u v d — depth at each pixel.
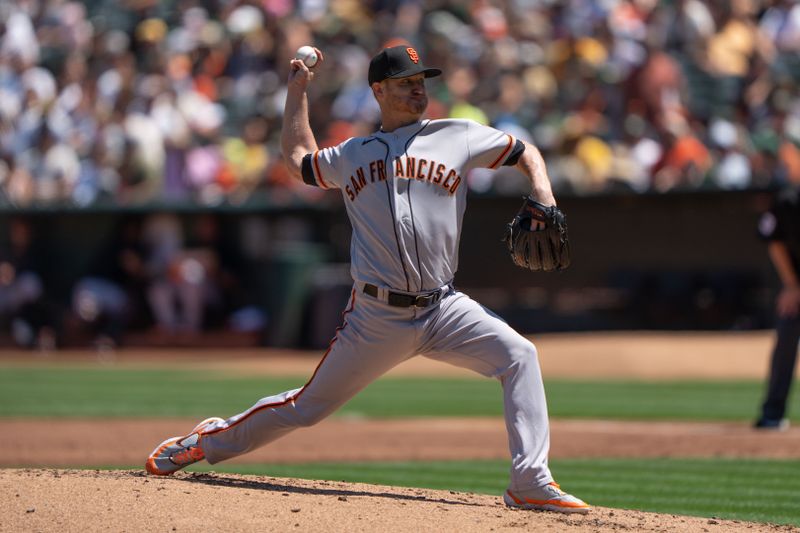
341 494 17.12
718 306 55.19
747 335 53.94
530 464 16.47
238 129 69.56
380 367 17.20
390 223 16.53
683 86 62.03
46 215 63.84
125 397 43.50
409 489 18.70
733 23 65.56
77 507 14.96
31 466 26.42
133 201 63.72
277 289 60.59
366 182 16.67
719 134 59.06
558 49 64.31
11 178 67.31
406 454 29.52
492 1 70.38
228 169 65.44
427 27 69.38
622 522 15.96
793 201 31.08
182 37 73.50
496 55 65.25
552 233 16.61
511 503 16.78
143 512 14.77
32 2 81.50
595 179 57.12
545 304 58.28
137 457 28.11
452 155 16.70
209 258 62.19
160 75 68.69
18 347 64.06
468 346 16.92
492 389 48.25
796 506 20.72
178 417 37.44
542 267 17.08
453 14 70.12
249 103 70.38
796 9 65.44
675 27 65.50
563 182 57.28
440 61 64.69
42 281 64.06
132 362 58.28
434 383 50.97
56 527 14.16
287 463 27.45
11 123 71.19
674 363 50.38
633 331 57.03
